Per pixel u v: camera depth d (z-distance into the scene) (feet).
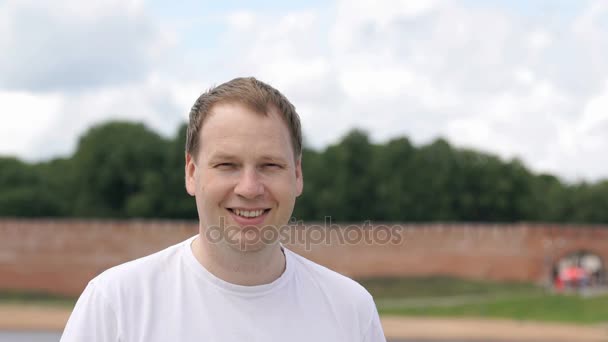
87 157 212.84
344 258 162.09
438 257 165.07
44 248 160.76
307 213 200.75
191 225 162.40
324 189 203.21
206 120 9.17
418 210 210.59
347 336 9.63
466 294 151.12
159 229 161.99
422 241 165.17
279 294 9.39
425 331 104.27
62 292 159.84
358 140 209.05
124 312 9.07
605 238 166.50
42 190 214.48
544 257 164.66
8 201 204.74
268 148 8.97
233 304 9.15
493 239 164.96
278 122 9.14
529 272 164.25
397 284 159.43
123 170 207.82
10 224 160.66
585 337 99.04
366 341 9.88
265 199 9.04
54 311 128.88
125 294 9.18
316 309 9.61
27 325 106.42
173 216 200.75
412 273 164.14
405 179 212.43
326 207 199.31
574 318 120.06
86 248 161.17
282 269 9.64
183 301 9.13
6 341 86.63
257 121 8.98
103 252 161.27
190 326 8.98
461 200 216.33
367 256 163.22
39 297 155.53
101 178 208.64
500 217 219.61
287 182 9.14
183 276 9.34
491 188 217.97
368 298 10.18
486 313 125.59
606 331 105.91
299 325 9.37
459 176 217.97
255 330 9.09
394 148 214.48
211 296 9.16
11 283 159.43
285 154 9.13
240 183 8.88
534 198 226.99
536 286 160.04
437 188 214.07
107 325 9.02
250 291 9.20
